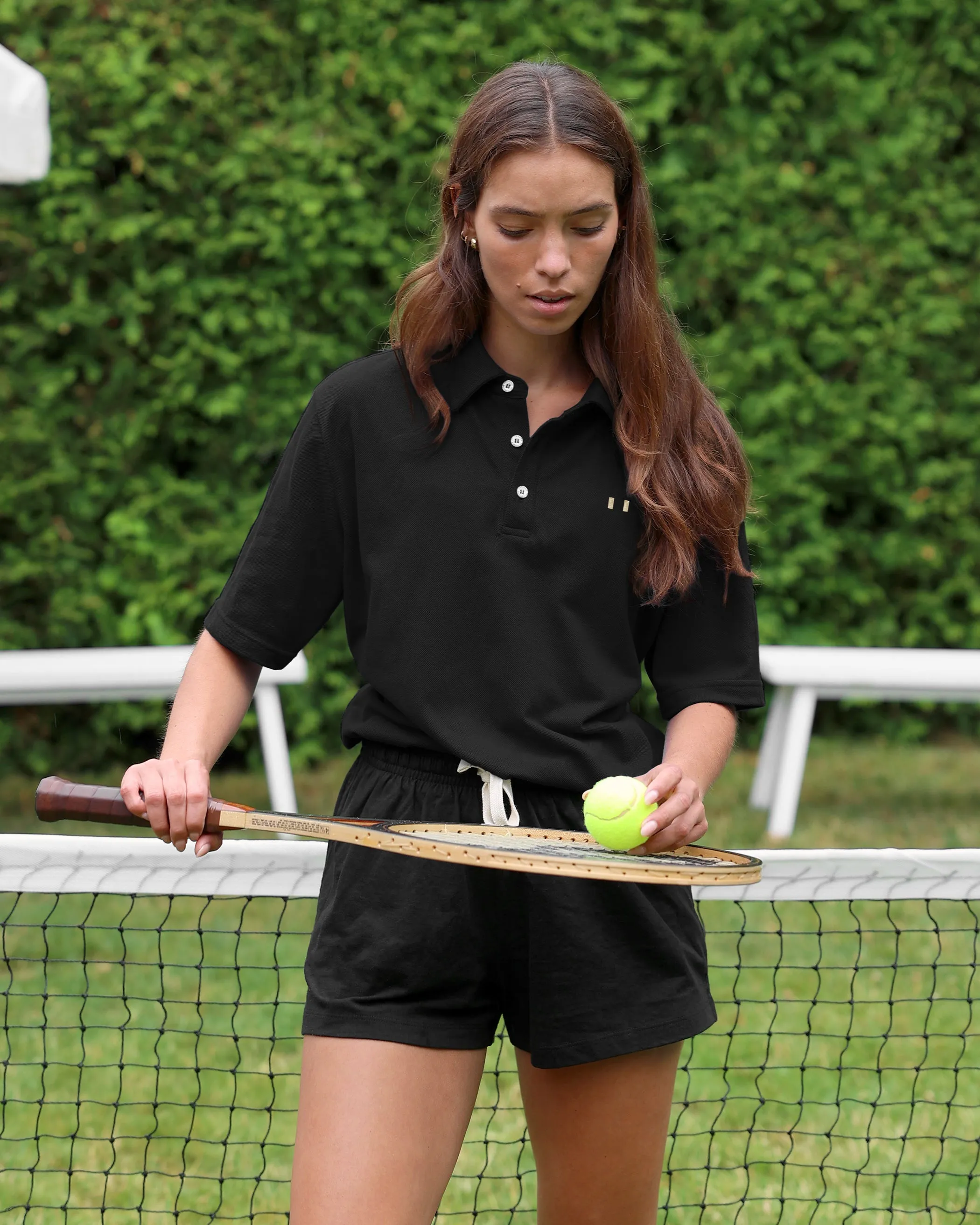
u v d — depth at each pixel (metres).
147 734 15.87
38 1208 6.68
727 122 15.87
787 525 16.39
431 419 4.23
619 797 4.04
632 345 4.31
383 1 14.82
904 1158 7.66
